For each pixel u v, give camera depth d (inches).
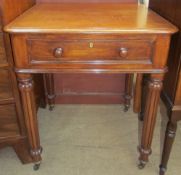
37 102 54.8
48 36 31.7
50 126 56.3
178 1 33.4
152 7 46.3
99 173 44.0
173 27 32.0
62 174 43.8
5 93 37.6
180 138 52.3
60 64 33.7
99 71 34.1
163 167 42.0
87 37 31.8
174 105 35.4
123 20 35.7
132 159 47.1
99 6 48.2
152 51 32.8
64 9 44.6
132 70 34.1
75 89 62.8
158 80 35.0
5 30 31.0
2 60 34.8
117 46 32.5
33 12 41.4
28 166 45.3
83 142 51.5
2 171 44.3
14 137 41.7
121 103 64.7
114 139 52.4
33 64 33.7
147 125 39.6
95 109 62.8
